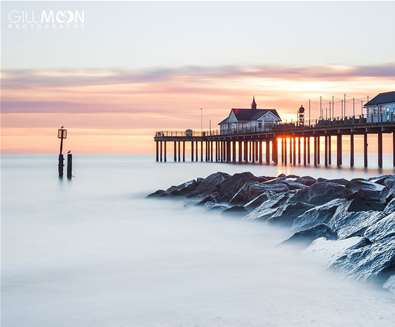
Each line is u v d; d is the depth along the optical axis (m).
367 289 14.18
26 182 62.84
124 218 31.47
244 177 34.38
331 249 16.64
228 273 17.31
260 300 14.45
